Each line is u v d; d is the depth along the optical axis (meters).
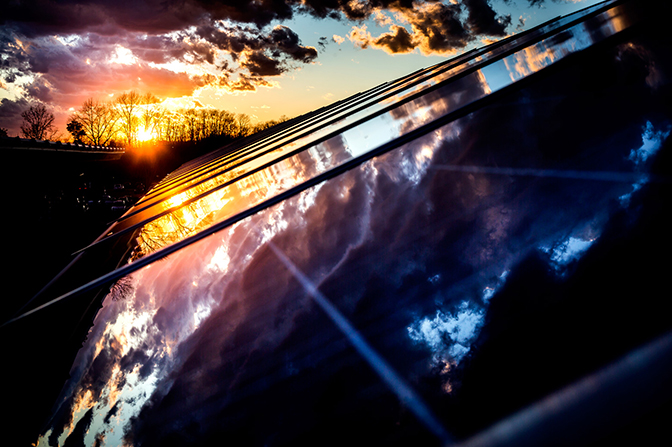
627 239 2.50
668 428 1.23
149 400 2.78
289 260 4.37
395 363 2.17
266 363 2.66
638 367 1.50
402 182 5.49
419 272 3.14
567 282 2.29
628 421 1.30
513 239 3.06
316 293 3.42
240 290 4.11
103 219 32.72
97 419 2.75
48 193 19.47
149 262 4.84
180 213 7.74
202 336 3.43
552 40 5.99
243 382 2.55
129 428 2.55
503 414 1.55
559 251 2.67
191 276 4.84
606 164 3.73
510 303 2.29
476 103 4.78
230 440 2.11
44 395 3.09
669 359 1.50
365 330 2.64
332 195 6.05
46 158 17.48
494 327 2.14
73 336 3.85
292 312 3.29
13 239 14.36
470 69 7.24
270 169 8.15
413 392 1.90
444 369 1.98
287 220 5.65
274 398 2.29
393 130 7.60
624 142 4.01
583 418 1.38
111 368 3.32
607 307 1.96
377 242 4.07
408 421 1.74
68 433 2.66
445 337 2.22
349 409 1.96
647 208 2.77
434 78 9.82
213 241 5.80
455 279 2.83
